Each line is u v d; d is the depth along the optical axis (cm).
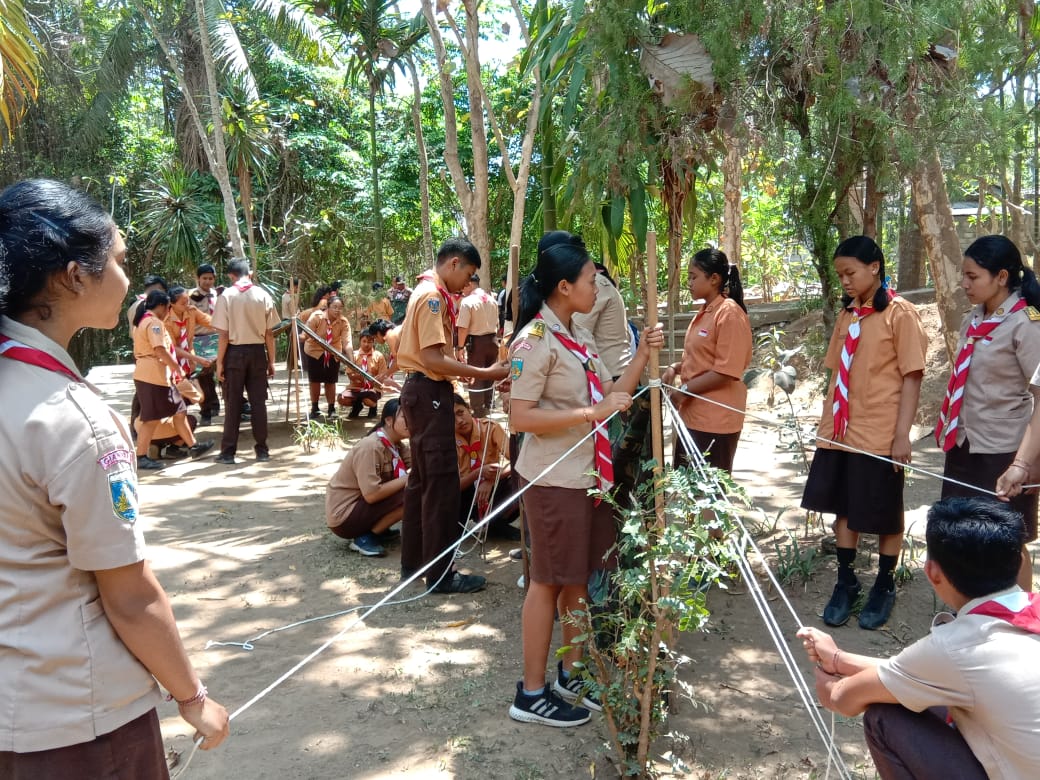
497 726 312
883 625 392
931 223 587
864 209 497
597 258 660
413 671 358
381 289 1725
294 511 607
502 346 515
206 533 555
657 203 552
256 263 1781
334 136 2128
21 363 149
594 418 280
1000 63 425
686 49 409
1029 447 320
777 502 582
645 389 293
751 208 1320
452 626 405
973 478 360
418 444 433
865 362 386
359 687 344
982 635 190
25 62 718
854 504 386
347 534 506
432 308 415
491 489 523
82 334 2273
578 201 464
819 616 407
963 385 360
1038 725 182
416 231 2273
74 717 151
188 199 1878
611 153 416
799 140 433
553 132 603
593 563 313
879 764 217
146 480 704
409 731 310
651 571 263
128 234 2011
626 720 281
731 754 290
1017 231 941
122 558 152
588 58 442
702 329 443
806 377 951
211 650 380
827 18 381
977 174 421
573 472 295
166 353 735
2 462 144
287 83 2089
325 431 827
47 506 148
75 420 149
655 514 280
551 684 324
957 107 402
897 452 375
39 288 152
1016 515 199
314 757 293
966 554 194
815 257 493
